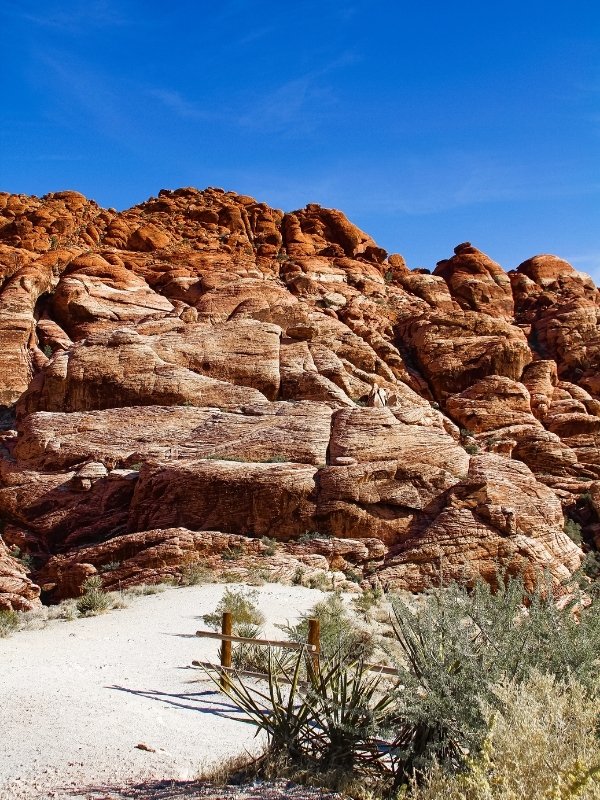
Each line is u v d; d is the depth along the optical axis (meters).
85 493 34.41
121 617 19.94
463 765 5.51
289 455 34.19
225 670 10.17
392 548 30.78
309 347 43.94
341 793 5.94
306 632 13.06
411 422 36.47
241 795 6.00
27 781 6.54
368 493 31.73
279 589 24.38
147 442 36.56
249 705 7.49
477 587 6.42
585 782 4.23
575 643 6.02
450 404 46.03
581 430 45.59
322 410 36.81
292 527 31.03
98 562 29.97
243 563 28.38
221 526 31.11
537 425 44.72
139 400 39.41
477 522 30.72
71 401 40.00
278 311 47.00
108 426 37.59
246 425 36.28
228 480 31.55
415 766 5.73
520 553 30.02
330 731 6.55
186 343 42.41
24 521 34.53
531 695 5.10
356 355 45.88
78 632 17.47
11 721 8.56
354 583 27.89
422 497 32.12
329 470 32.12
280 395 41.28
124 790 6.29
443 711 5.72
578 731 4.83
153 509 32.19
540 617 6.18
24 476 35.72
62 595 29.56
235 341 42.84
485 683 5.64
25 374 45.69
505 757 4.71
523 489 33.53
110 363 40.47
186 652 14.26
